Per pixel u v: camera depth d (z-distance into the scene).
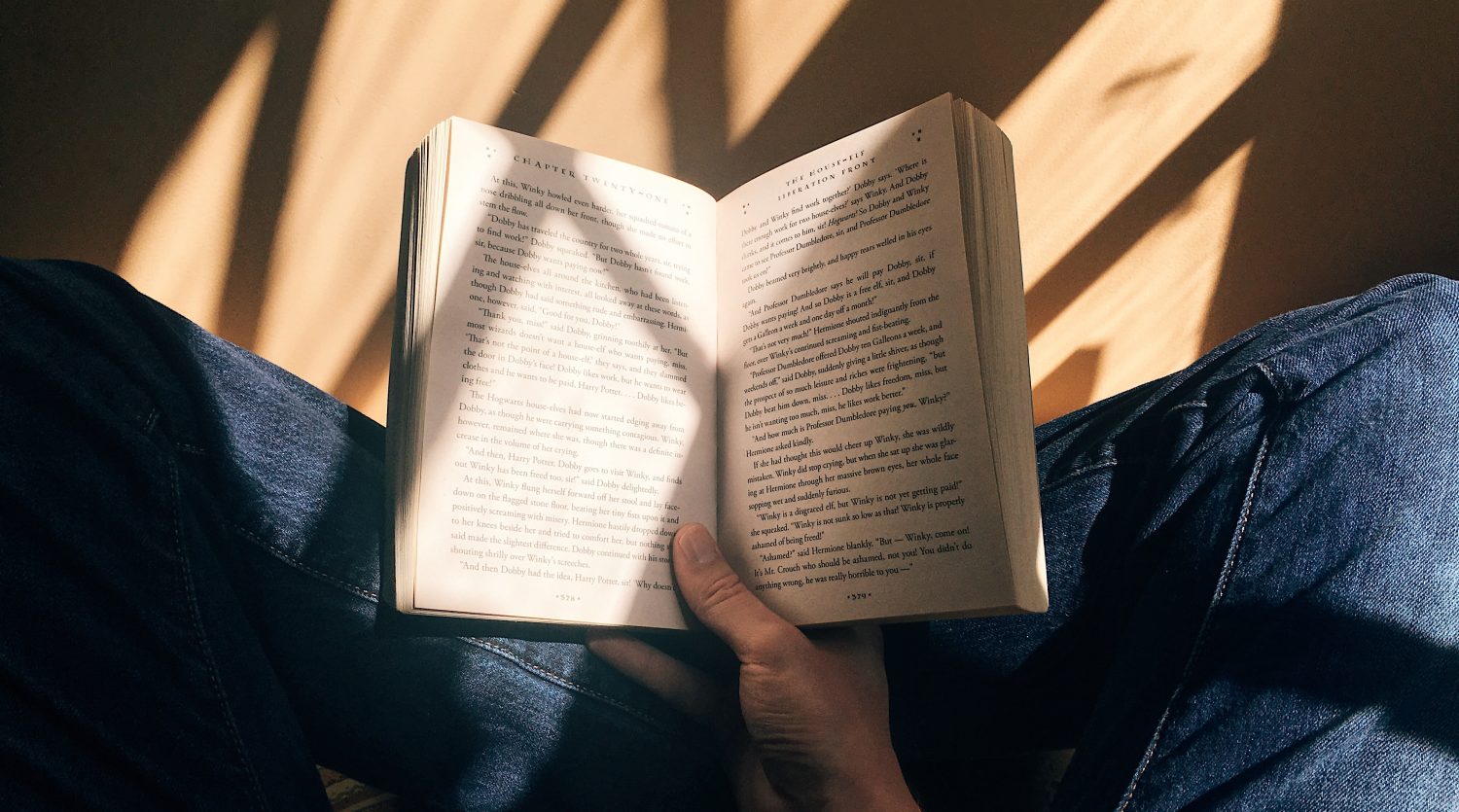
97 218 0.87
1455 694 0.51
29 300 0.56
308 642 0.61
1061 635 0.68
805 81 0.81
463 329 0.54
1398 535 0.52
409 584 0.51
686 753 0.66
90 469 0.54
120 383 0.56
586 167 0.60
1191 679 0.53
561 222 0.58
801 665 0.54
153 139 0.85
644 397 0.58
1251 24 0.78
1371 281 0.85
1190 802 0.51
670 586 0.57
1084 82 0.80
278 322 0.89
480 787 0.65
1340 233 0.84
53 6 0.82
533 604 0.53
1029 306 0.89
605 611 0.55
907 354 0.54
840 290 0.57
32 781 0.52
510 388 0.55
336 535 0.61
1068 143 0.82
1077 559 0.66
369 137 0.84
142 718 0.54
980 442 0.51
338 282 0.88
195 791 0.55
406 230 0.57
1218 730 0.52
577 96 0.82
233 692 0.56
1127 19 0.78
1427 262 0.83
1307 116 0.80
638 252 0.60
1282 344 0.59
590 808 0.66
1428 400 0.54
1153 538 0.60
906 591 0.52
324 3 0.81
